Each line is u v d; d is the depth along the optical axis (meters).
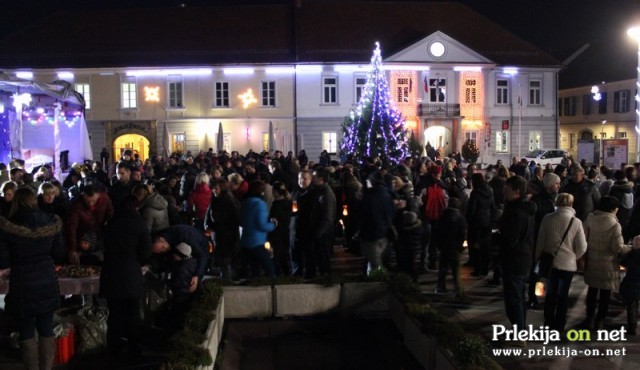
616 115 47.28
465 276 12.20
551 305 8.38
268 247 11.07
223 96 40.91
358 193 13.84
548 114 43.47
